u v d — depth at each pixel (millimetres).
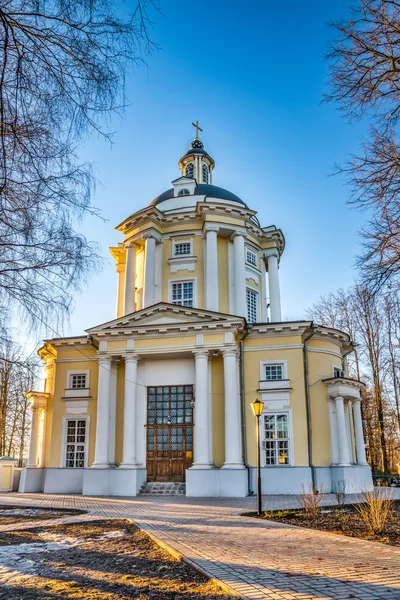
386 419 41156
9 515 16422
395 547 9680
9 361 8117
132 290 30500
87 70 6348
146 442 25125
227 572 7629
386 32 9289
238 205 29812
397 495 22516
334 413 25172
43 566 8750
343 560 8453
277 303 31734
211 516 15039
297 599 6172
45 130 6723
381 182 9922
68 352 28047
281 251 34281
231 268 29672
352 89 9727
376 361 36906
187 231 30391
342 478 23609
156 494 23359
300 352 25250
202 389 23734
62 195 7168
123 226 31297
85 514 16031
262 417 24766
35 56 6223
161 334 24984
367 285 10508
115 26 5996
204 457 22922
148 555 9516
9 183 6926
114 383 25906
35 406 28875
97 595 6875
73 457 26719
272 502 19422
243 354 25703
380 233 10070
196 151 37656
